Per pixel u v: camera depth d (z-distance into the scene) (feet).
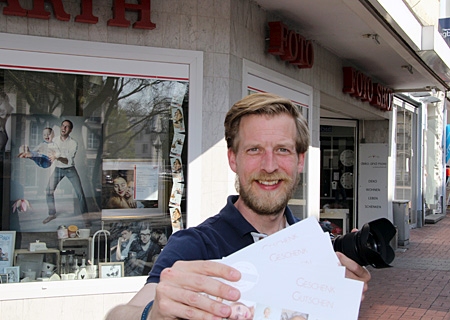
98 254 19.72
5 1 18.06
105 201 19.83
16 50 18.48
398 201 45.09
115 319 5.66
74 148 19.48
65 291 18.88
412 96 55.93
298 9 23.36
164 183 20.33
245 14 21.85
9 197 18.94
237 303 4.99
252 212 6.75
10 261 18.90
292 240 5.28
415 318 24.48
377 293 29.32
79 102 19.40
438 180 72.38
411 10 26.61
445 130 78.95
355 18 24.54
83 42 19.04
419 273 34.83
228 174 20.65
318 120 29.68
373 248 5.77
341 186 47.24
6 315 18.33
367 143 47.03
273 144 6.56
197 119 20.30
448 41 36.06
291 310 4.99
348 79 33.50
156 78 20.02
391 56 32.60
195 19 20.34
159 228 20.31
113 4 19.20
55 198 19.36
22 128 18.94
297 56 25.32
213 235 6.61
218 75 20.57
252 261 5.16
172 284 4.87
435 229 59.26
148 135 20.13
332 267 5.02
